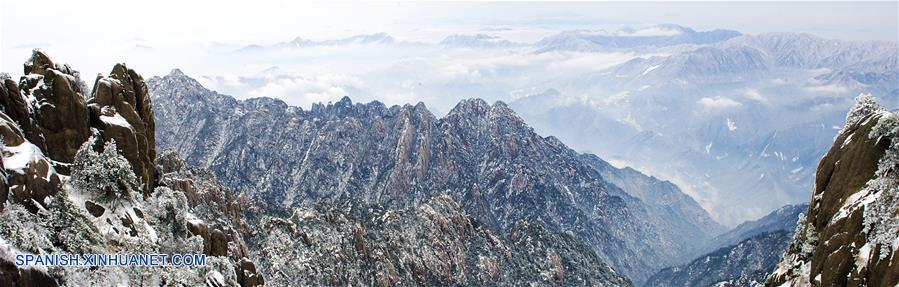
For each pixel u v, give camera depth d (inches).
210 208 5487.2
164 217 2588.6
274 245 5964.6
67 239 2082.9
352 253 6584.6
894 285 1993.1
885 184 2229.3
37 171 2132.1
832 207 2445.9
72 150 2422.5
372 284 6387.8
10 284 1737.2
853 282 2146.9
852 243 2222.0
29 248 1899.6
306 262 5935.0
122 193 2436.0
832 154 2583.7
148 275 2247.8
